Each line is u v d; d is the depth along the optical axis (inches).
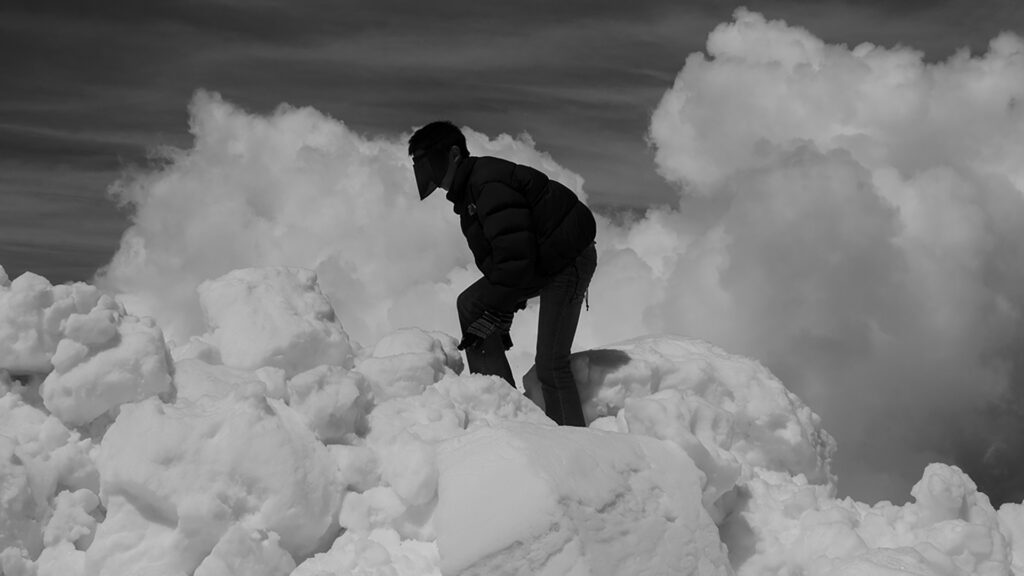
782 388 174.9
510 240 155.6
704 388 170.9
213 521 116.0
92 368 129.6
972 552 137.1
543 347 163.8
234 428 120.6
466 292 164.2
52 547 120.1
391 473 124.7
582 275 163.8
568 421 164.6
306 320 153.9
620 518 117.6
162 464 117.9
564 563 110.5
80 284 134.8
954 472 144.8
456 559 112.9
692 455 132.9
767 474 164.2
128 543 117.9
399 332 167.6
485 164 159.0
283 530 119.9
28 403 134.3
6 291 134.7
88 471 126.0
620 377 170.1
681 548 120.5
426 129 160.7
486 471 116.9
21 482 118.3
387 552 119.0
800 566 138.1
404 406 142.4
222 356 150.5
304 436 126.1
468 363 171.0
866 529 142.6
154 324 137.9
